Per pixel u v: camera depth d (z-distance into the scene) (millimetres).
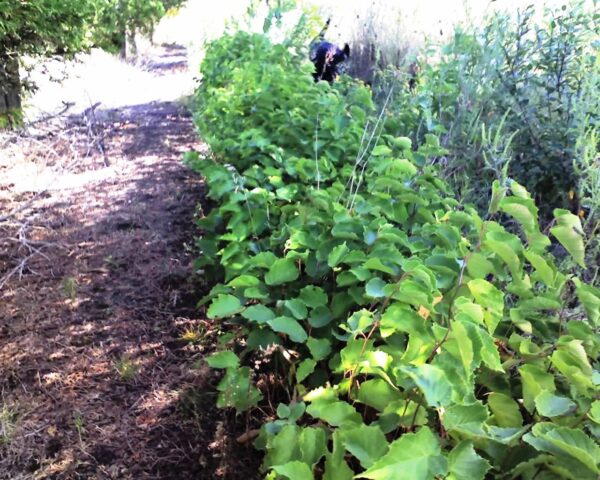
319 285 1962
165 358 2379
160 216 3750
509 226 2779
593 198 2234
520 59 3416
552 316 1778
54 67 6168
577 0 3318
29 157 4527
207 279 2730
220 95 3670
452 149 3143
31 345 2430
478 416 1140
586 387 1247
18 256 3170
